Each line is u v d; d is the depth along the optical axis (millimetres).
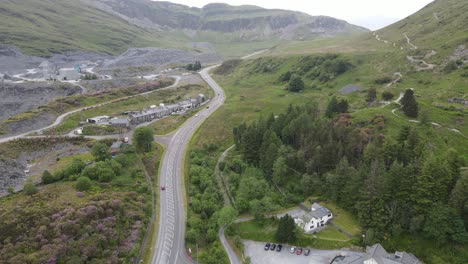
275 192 116438
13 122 159500
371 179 93938
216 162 141375
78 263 78625
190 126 178625
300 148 124875
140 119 183375
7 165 126000
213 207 107875
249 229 102938
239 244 95312
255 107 199125
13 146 140250
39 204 94438
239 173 130750
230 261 90250
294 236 95812
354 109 157875
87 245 84000
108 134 161625
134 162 131000
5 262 75188
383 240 89812
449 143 115562
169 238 96875
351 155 111250
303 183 112438
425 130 121750
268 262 89625
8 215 87188
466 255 81188
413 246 87125
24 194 103375
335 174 105562
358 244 91750
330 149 112875
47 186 109062
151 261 88438
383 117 133500
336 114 149750
